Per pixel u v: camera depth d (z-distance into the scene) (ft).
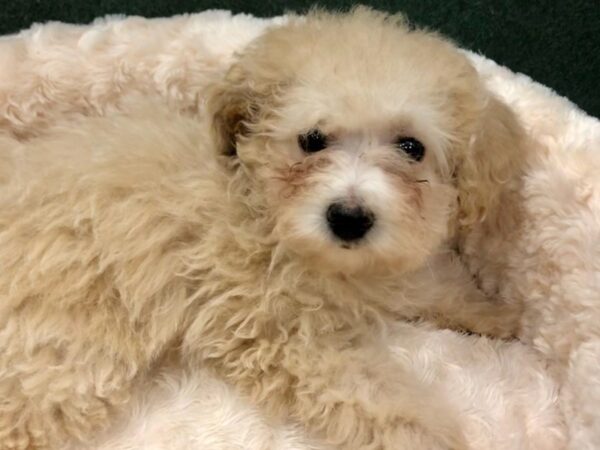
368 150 0.70
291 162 0.71
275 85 0.73
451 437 0.73
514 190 0.87
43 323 0.72
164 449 0.75
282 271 0.73
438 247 0.82
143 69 1.00
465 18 1.20
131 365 0.75
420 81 0.70
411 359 0.81
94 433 0.76
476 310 0.89
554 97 0.94
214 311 0.74
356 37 0.72
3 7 1.22
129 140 0.78
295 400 0.73
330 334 0.76
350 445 0.72
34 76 0.99
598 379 0.75
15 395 0.72
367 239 0.68
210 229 0.74
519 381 0.82
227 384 0.77
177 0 1.23
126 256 0.73
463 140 0.74
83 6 1.23
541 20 1.19
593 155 0.86
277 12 1.22
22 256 0.73
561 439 0.78
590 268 0.80
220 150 0.77
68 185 0.74
